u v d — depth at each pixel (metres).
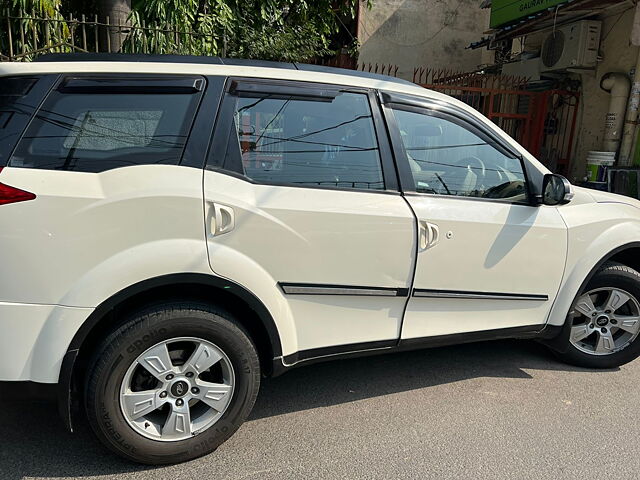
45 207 2.13
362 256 2.70
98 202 2.20
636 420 2.99
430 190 2.94
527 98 8.70
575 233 3.25
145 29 5.45
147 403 2.37
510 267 3.08
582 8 7.57
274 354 2.60
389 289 2.80
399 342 2.93
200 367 2.43
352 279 2.70
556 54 8.42
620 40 7.71
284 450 2.61
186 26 6.43
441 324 3.02
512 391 3.29
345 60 11.40
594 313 3.55
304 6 8.97
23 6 4.94
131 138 2.37
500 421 2.94
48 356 2.17
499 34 9.79
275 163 2.59
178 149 2.41
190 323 2.35
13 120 2.22
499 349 3.96
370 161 2.79
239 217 2.41
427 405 3.09
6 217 2.09
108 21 5.32
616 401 3.21
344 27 11.63
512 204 3.11
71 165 2.25
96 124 2.33
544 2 8.01
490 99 8.44
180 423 2.43
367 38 12.18
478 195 3.07
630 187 7.37
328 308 2.71
